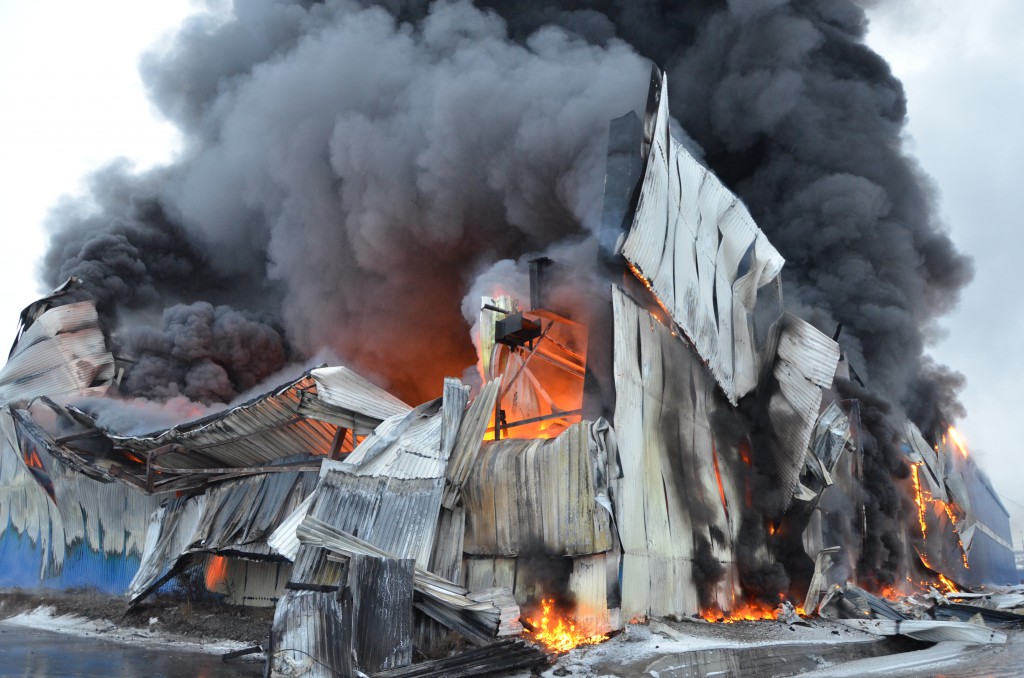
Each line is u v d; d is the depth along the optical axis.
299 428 14.44
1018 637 15.18
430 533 11.52
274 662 9.34
